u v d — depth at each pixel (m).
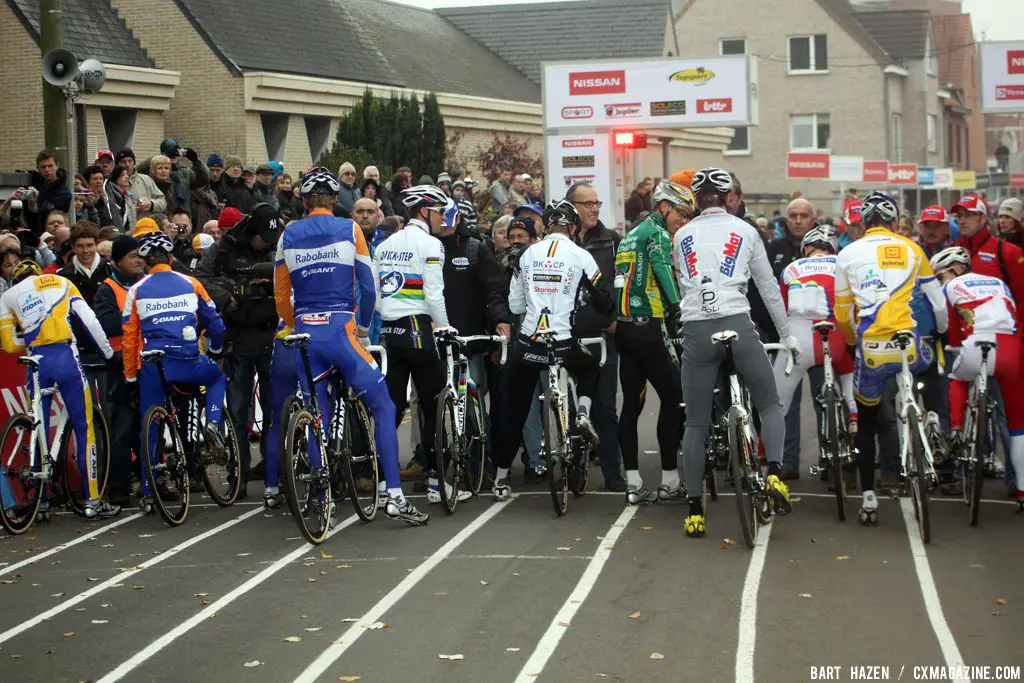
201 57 86.44
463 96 101.69
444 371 31.53
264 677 19.77
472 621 22.23
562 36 131.38
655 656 20.19
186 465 31.62
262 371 33.88
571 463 30.39
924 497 26.66
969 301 29.45
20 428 30.77
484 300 33.31
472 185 64.81
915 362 28.12
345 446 29.62
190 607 23.78
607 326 32.94
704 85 76.38
